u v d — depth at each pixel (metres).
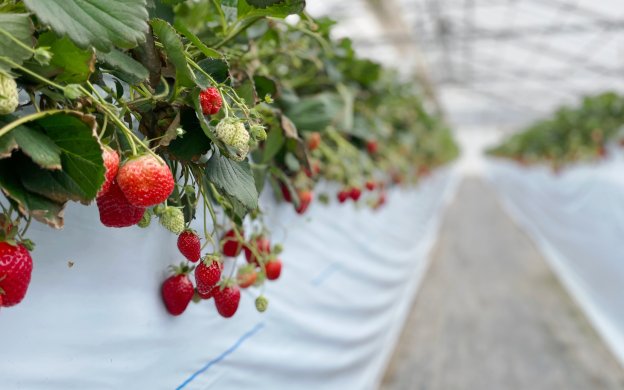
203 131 0.74
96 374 0.77
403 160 3.98
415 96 3.80
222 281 0.92
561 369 3.12
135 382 0.86
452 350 3.39
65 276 0.73
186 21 1.26
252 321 1.33
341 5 7.17
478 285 4.99
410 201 4.91
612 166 4.53
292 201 1.48
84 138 0.53
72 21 0.54
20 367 0.66
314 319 1.82
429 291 4.77
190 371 1.04
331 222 2.22
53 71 0.58
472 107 21.78
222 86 0.75
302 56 1.60
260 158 1.30
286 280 1.62
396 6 7.64
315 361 1.76
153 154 0.61
